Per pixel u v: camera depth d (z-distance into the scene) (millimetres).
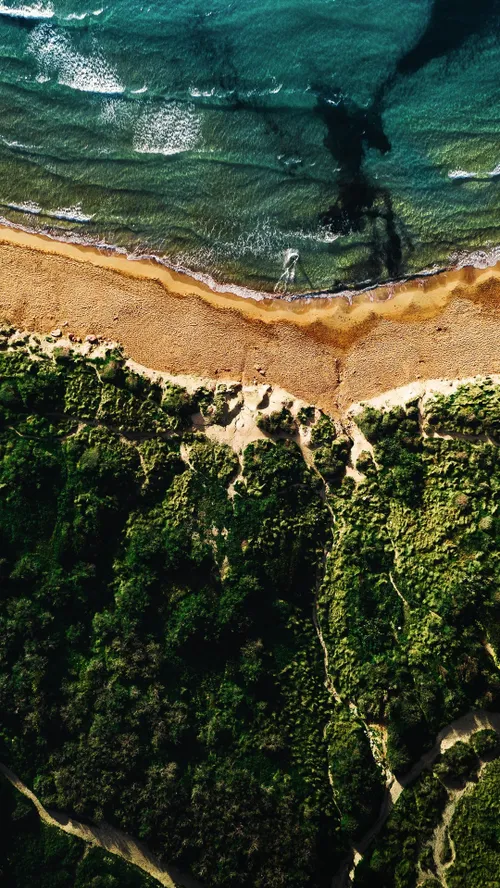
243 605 36656
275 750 35438
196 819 34438
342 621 37750
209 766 35438
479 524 37188
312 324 42281
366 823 35375
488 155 43000
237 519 38219
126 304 42250
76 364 40625
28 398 39000
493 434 38688
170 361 41594
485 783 34906
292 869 34062
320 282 42688
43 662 35719
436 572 37375
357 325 42188
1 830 34562
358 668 37188
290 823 34625
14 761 35375
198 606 36594
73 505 37750
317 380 41625
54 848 34656
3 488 37469
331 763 36062
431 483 38906
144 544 37344
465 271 42281
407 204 43031
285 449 39750
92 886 34000
